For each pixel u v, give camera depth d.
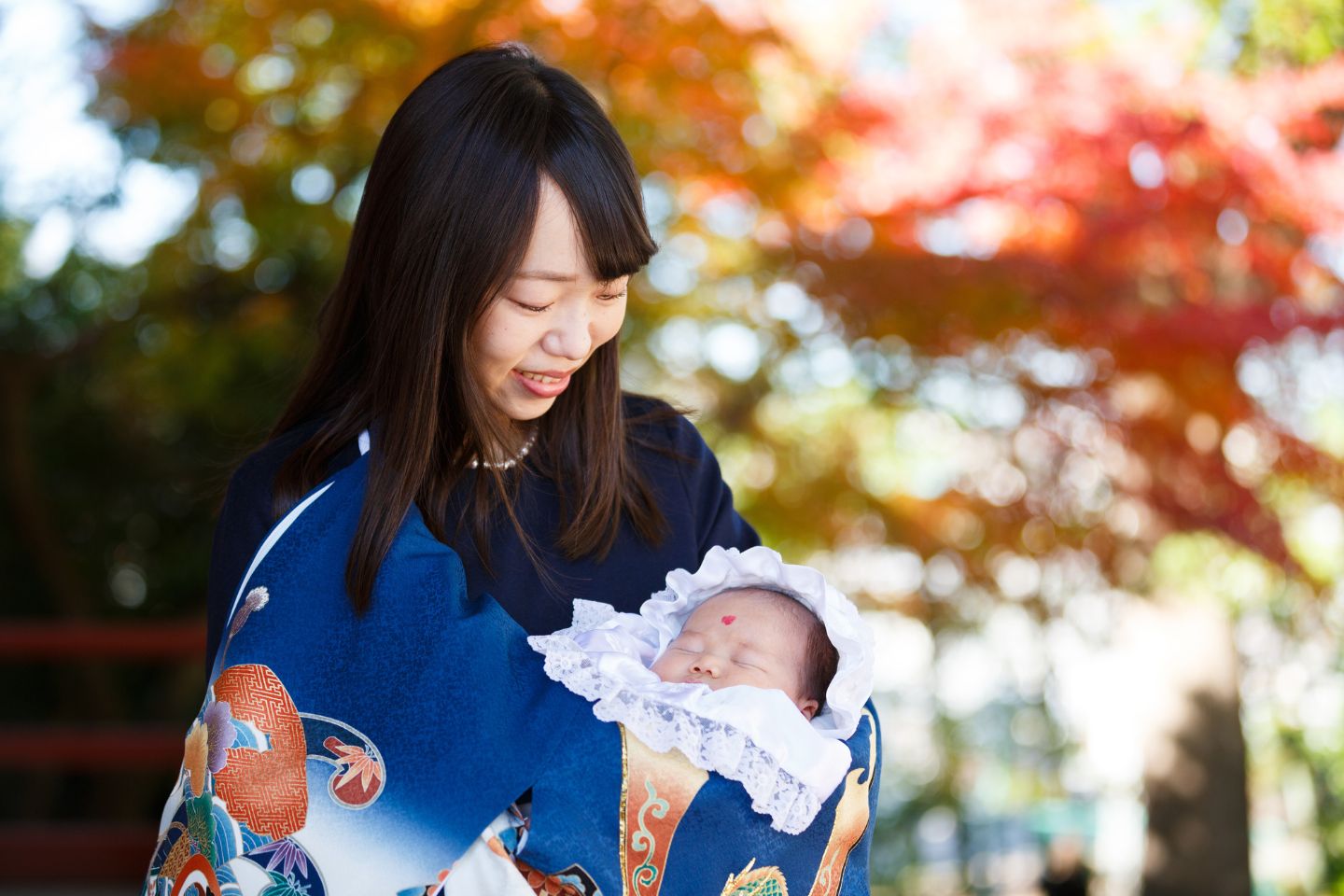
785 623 1.87
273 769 1.56
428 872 1.53
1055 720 10.56
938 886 11.78
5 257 9.19
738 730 1.63
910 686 11.40
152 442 9.75
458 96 1.67
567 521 1.83
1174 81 5.28
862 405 6.08
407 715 1.57
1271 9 5.96
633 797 1.59
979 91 5.37
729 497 2.07
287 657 1.60
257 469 1.77
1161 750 6.95
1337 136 5.48
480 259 1.63
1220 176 5.13
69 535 9.97
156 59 5.36
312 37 5.17
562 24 4.94
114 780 9.62
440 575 1.63
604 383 1.87
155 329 7.78
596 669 1.65
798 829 1.64
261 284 7.55
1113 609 6.13
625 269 1.68
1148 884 6.98
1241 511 5.43
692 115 5.16
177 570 9.84
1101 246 4.99
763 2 5.18
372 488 1.65
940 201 5.11
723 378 6.21
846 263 5.04
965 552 5.70
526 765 1.57
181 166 6.31
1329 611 7.34
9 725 9.93
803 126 5.29
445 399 1.74
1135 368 5.06
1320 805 11.52
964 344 5.16
